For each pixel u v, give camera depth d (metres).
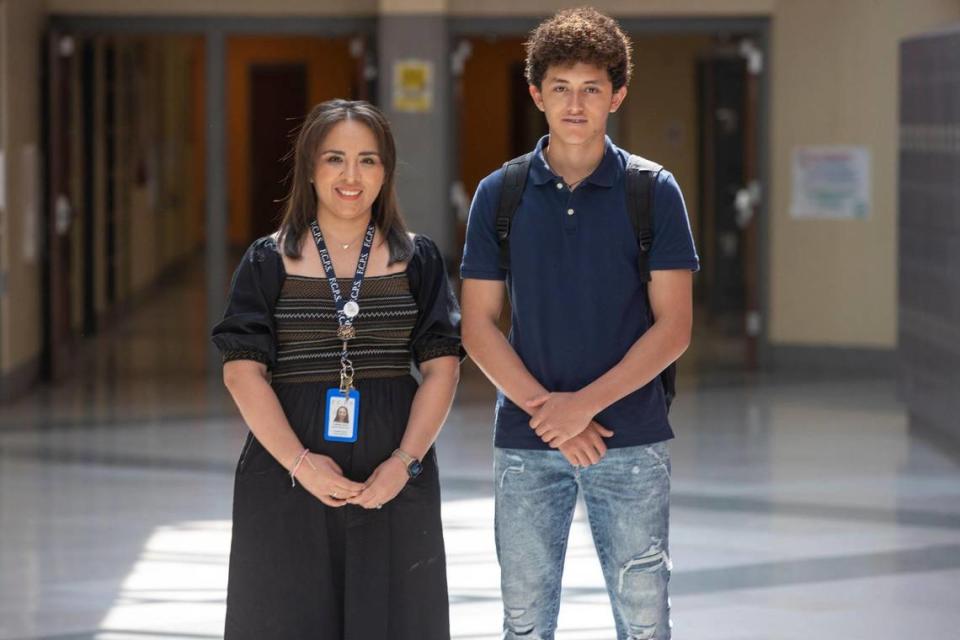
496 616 7.51
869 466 11.29
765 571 8.36
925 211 11.96
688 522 9.57
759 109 16.03
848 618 7.44
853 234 15.77
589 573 8.33
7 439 12.59
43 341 15.65
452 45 15.65
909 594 7.87
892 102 15.52
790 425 13.00
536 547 5.00
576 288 4.86
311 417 4.87
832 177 15.78
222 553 8.88
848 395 14.50
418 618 4.92
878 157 15.62
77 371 16.41
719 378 15.63
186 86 30.52
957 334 11.16
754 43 15.98
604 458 4.90
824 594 7.88
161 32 15.64
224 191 15.78
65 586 8.16
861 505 10.02
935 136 11.62
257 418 4.80
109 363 17.02
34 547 9.05
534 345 4.91
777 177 16.02
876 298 15.72
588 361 4.88
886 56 15.51
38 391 15.11
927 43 11.84
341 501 4.79
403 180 15.38
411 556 4.91
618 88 4.91
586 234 4.86
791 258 16.03
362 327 4.90
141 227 23.64
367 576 4.85
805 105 15.84
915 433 12.59
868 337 15.80
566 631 7.23
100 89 19.73
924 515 9.71
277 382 4.92
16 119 14.44
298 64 31.44
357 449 4.87
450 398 5.00
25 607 7.75
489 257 4.95
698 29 15.85
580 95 4.79
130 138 22.47
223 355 4.91
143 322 20.97
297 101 31.64
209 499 10.34
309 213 4.98
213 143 15.72
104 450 12.09
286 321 4.89
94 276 19.38
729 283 20.20
